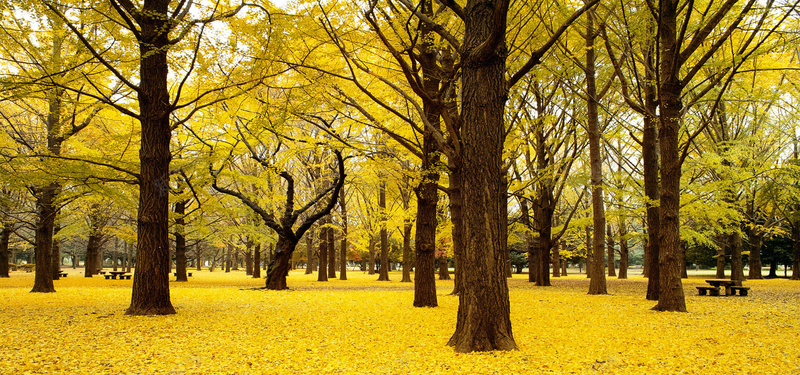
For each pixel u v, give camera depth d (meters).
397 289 16.47
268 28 7.71
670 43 9.47
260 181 17.08
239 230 19.52
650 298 11.70
